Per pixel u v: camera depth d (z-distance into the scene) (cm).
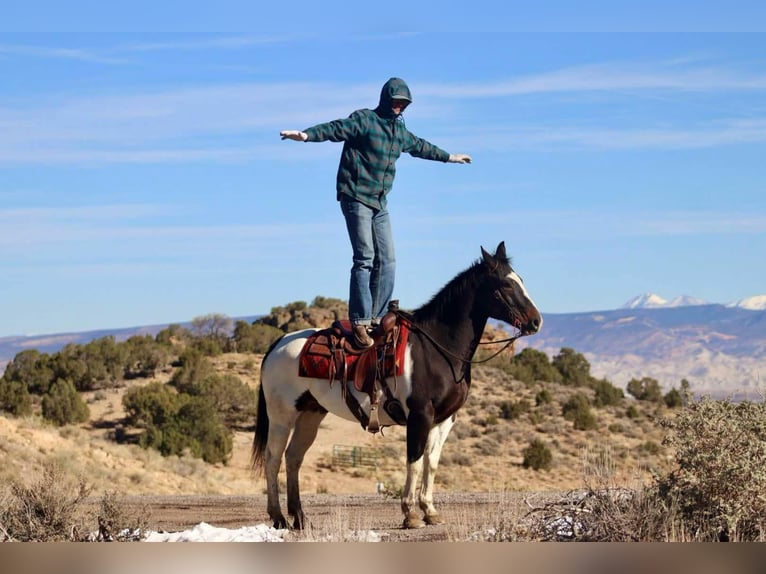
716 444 998
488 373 8431
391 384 1199
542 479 4947
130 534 1053
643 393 8719
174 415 5422
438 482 4506
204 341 8500
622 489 1020
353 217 1256
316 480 4575
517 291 1193
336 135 1238
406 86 1261
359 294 1241
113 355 7581
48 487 1092
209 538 1132
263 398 1332
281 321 9612
